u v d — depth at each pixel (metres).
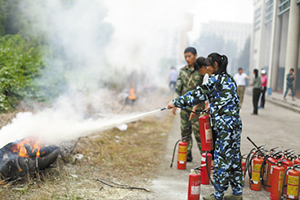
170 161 5.11
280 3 23.11
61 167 4.15
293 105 13.70
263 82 13.16
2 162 3.33
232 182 3.30
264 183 3.86
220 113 3.11
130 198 3.44
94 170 4.32
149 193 3.64
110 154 5.19
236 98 3.15
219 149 3.14
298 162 3.64
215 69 3.22
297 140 6.75
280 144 6.32
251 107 13.82
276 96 18.89
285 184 3.56
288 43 19.92
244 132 7.58
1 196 3.12
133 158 5.14
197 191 3.34
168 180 4.16
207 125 3.31
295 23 19.41
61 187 3.56
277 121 9.57
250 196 3.63
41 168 3.72
